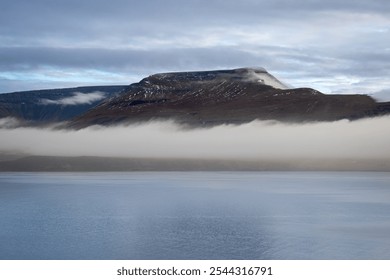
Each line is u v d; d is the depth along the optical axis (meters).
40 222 108.31
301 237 90.38
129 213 123.44
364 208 131.25
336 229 98.44
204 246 83.06
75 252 78.69
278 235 92.44
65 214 121.38
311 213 121.62
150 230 97.94
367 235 92.25
